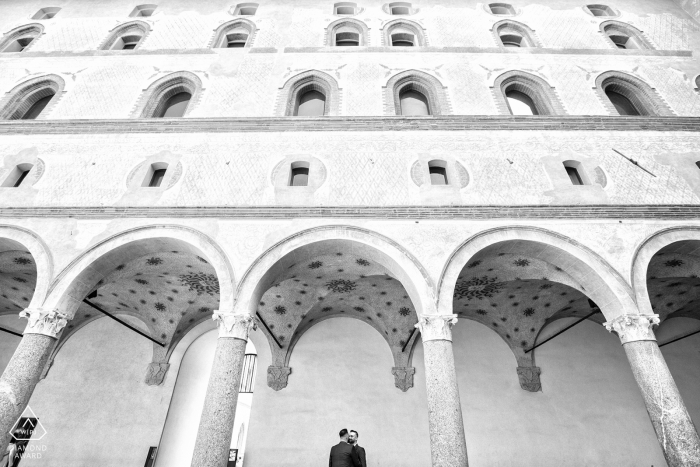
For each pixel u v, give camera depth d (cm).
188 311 1400
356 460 826
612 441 1317
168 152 1108
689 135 1135
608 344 1463
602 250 915
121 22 1562
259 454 1275
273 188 1031
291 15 1572
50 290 882
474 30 1506
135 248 963
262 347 1449
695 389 1397
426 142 1116
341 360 1419
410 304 1363
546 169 1066
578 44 1455
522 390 1387
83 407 1359
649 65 1371
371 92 1271
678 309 1387
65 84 1313
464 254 910
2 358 1463
